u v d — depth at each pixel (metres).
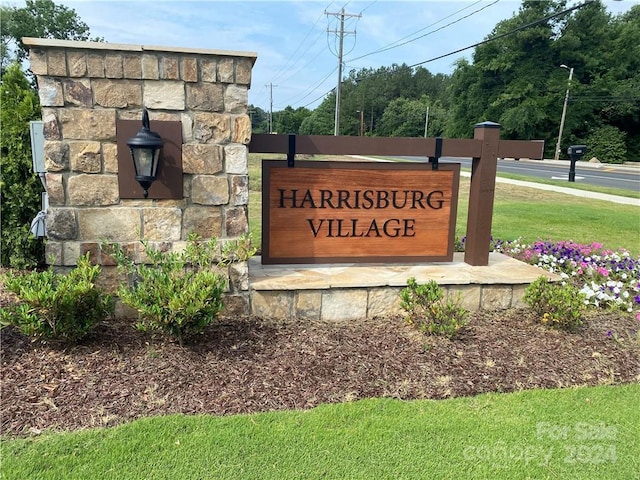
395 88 82.00
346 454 2.37
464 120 51.31
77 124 3.44
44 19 37.25
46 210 3.72
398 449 2.42
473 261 4.74
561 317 3.79
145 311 3.03
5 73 4.77
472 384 3.04
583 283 5.20
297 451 2.37
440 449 2.44
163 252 3.72
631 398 2.97
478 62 48.72
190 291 3.08
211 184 3.71
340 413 2.68
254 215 9.55
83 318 3.19
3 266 4.98
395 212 4.58
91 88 3.40
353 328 3.80
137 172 3.37
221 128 3.65
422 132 71.38
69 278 3.12
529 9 44.38
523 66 45.22
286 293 3.93
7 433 2.39
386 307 4.10
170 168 3.61
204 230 3.77
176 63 3.48
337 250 4.54
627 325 4.06
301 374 3.05
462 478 2.25
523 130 44.28
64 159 3.46
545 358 3.41
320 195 4.41
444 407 2.79
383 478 2.22
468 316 4.12
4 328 3.40
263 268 4.43
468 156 4.55
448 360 3.31
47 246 3.55
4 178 4.73
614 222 9.82
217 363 3.11
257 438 2.44
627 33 43.25
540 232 8.79
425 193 4.60
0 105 4.72
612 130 41.44
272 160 4.25
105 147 3.50
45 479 2.12
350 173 4.41
